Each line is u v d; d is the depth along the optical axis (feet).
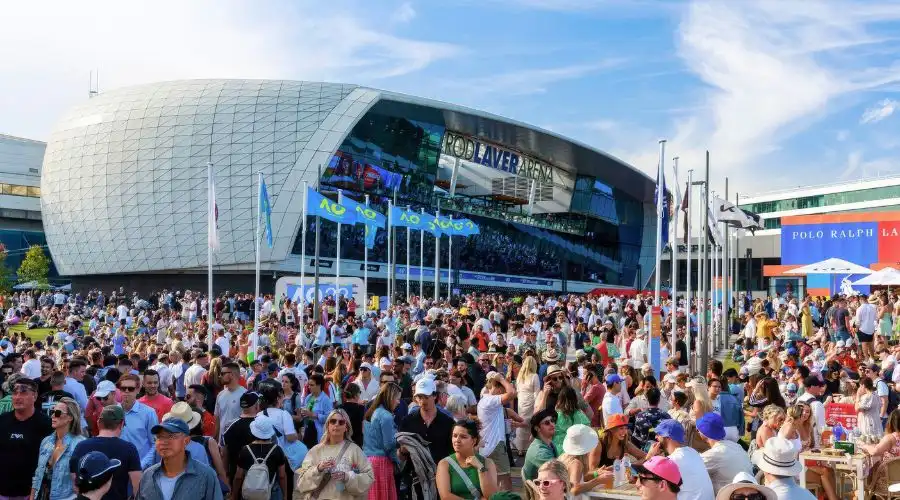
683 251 356.38
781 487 23.26
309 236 258.98
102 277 283.79
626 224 380.99
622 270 381.81
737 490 20.36
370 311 133.39
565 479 20.88
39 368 53.47
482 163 316.81
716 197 127.85
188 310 155.02
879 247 151.02
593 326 109.19
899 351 66.39
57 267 285.02
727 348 134.21
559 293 350.23
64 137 284.41
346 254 266.77
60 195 280.51
